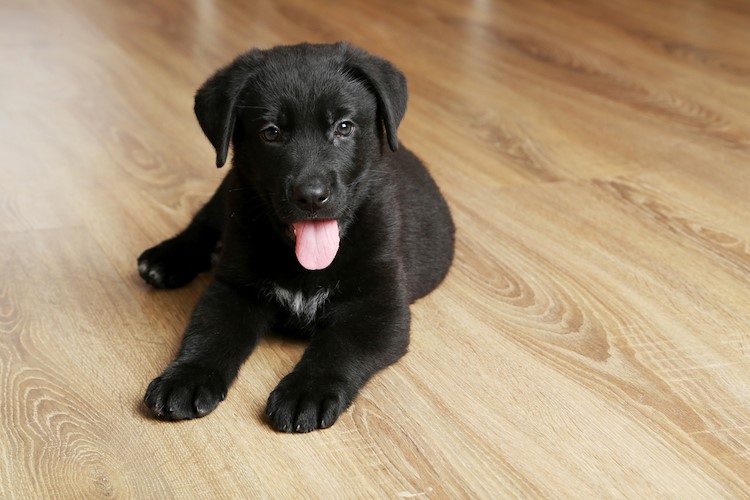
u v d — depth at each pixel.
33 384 1.05
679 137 1.53
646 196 1.37
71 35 1.99
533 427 1.00
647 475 0.95
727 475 0.95
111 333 1.11
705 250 1.25
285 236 1.08
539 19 2.09
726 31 1.99
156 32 2.01
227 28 2.03
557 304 1.16
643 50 1.88
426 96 1.66
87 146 1.50
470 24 2.05
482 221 1.31
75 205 1.35
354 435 0.99
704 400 1.03
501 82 1.72
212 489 0.94
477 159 1.47
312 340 1.06
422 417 1.01
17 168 1.44
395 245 1.10
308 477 0.95
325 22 2.06
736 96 1.65
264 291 1.10
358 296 1.09
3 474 0.95
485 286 1.19
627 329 1.12
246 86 1.08
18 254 1.24
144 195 1.37
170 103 1.64
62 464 0.96
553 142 1.52
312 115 1.06
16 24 2.06
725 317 1.14
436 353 1.08
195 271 1.20
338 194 1.05
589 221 1.32
